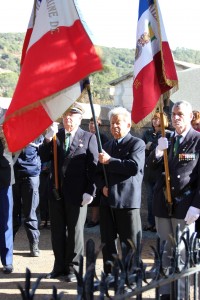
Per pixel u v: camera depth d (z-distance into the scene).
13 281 6.06
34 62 4.28
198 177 4.96
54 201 6.11
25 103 4.16
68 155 6.07
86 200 5.98
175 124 5.09
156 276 3.17
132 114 5.05
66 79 4.21
